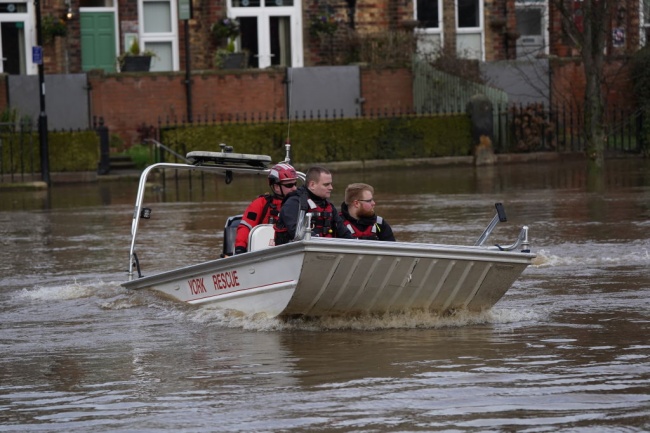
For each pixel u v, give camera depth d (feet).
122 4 311.47
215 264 94.07
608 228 155.12
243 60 305.53
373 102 308.19
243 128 279.49
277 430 63.00
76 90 284.61
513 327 91.25
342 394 70.03
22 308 105.40
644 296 104.32
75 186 257.75
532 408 66.08
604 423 62.80
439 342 85.25
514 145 301.22
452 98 305.12
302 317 91.81
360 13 323.57
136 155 279.90
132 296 105.70
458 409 66.23
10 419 66.69
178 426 64.34
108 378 76.38
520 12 354.33
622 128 304.91
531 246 138.72
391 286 89.71
